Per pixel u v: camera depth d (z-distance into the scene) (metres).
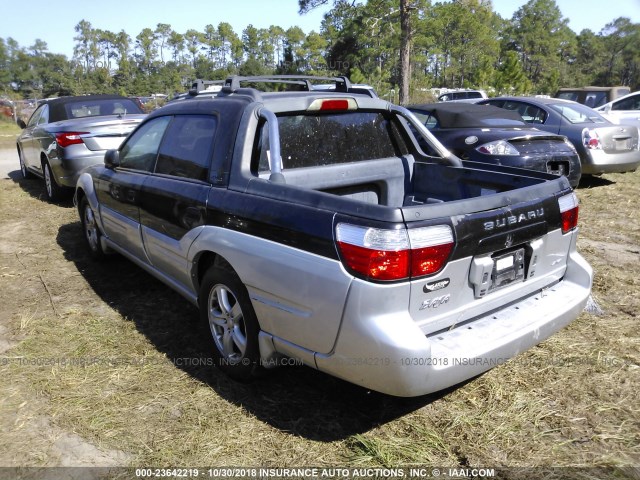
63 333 3.92
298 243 2.68
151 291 4.75
